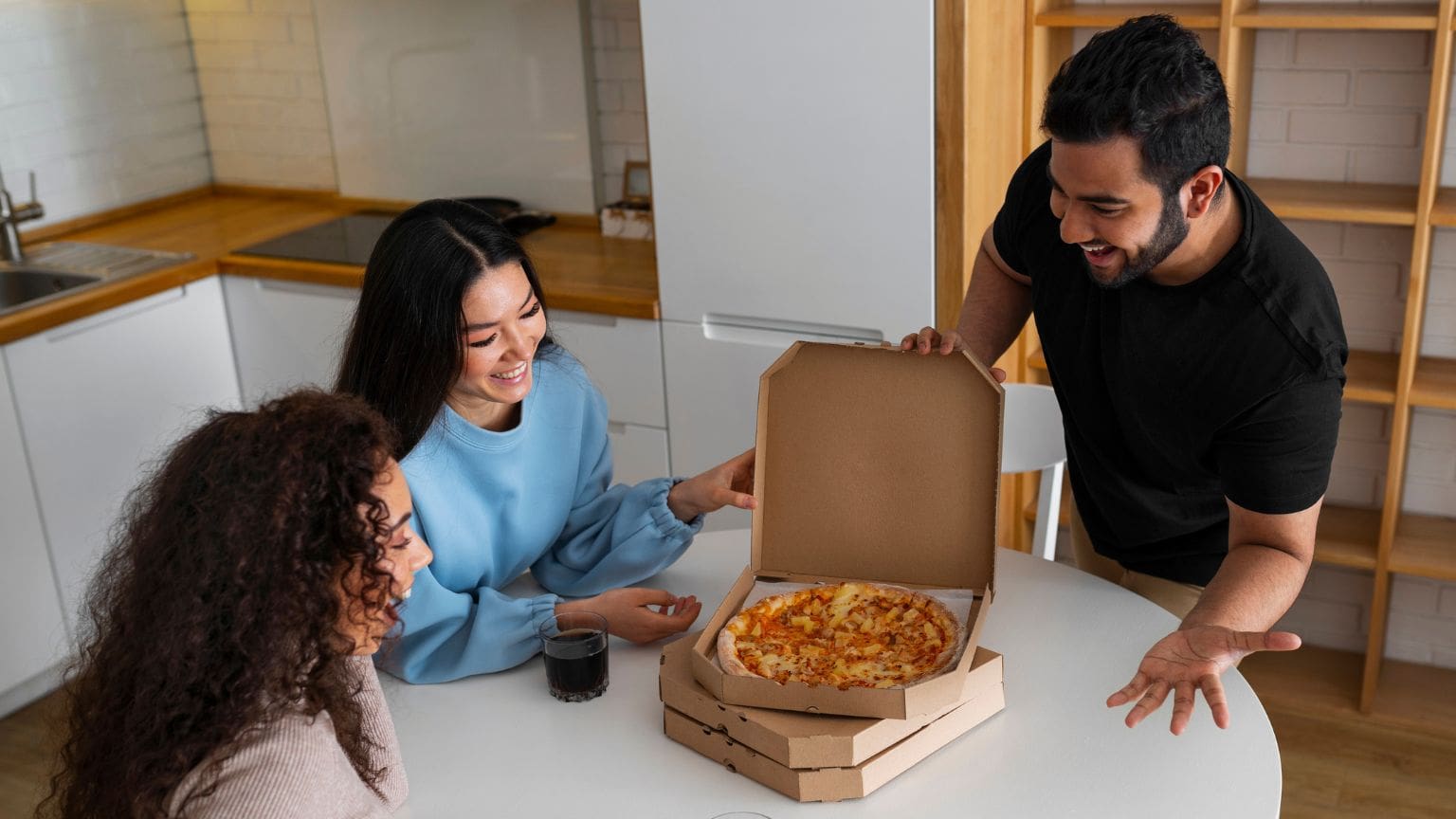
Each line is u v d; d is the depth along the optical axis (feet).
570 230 11.47
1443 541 9.28
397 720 5.17
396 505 4.01
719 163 9.12
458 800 4.64
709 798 4.56
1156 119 4.58
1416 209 8.36
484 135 11.73
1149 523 6.18
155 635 3.77
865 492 5.41
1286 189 9.18
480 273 5.29
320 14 12.01
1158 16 4.81
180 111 12.87
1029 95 9.30
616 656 5.52
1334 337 5.15
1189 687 4.32
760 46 8.70
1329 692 9.74
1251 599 4.96
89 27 11.89
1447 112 8.45
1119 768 4.62
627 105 11.15
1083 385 5.99
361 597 3.99
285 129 12.70
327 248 11.04
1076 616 5.64
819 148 8.76
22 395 9.50
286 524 3.75
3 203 10.78
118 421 10.30
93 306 9.88
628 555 5.96
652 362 9.91
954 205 8.50
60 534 9.93
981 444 5.25
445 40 11.55
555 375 6.15
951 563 5.36
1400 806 8.53
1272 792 4.47
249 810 3.74
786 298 9.25
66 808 4.08
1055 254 6.03
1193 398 5.42
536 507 6.02
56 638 10.02
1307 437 5.12
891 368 5.32
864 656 4.85
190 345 10.89
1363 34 8.84
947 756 4.72
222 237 11.68
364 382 5.49
